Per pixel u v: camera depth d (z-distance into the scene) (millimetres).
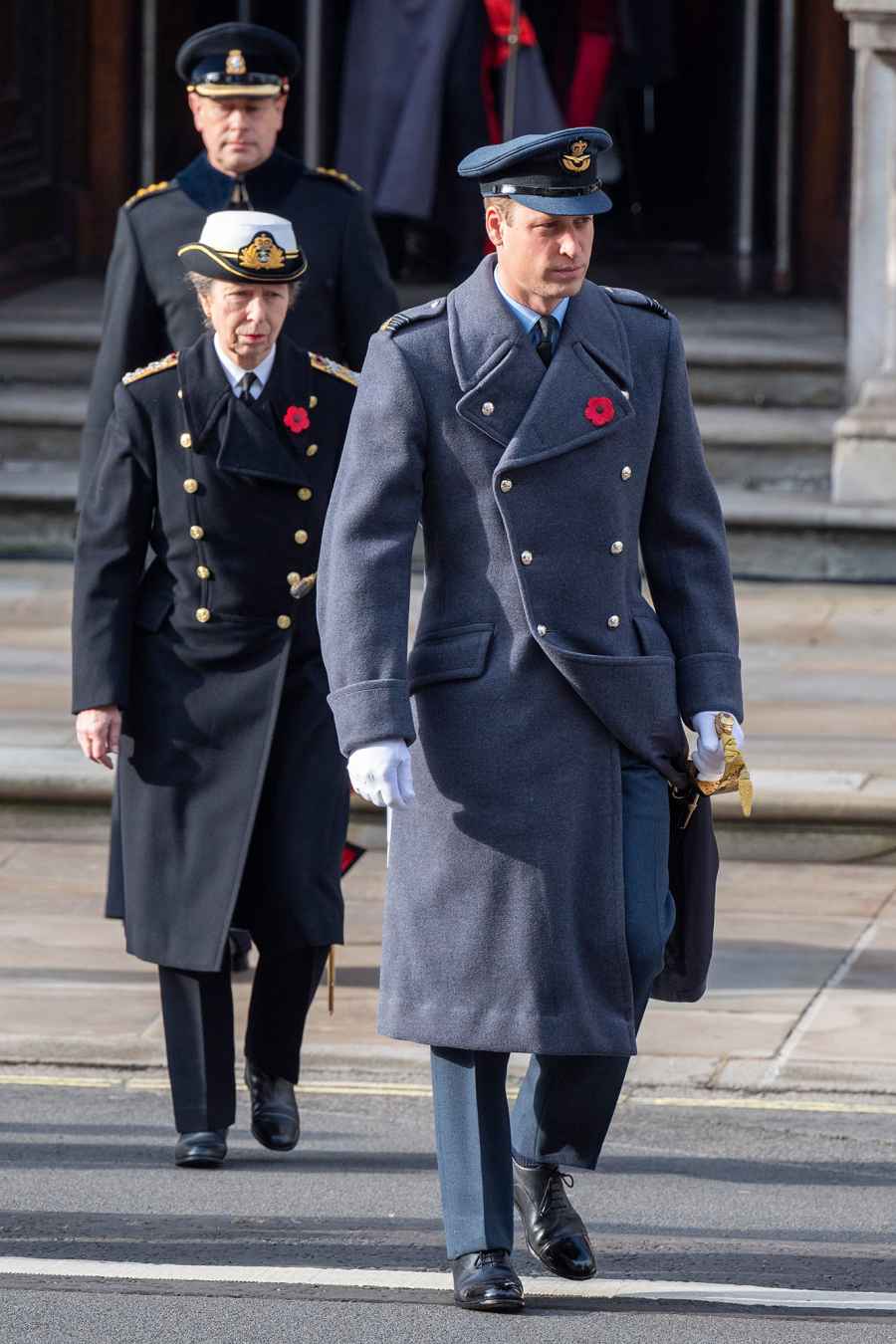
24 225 43906
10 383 39719
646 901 15070
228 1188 17719
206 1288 15758
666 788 15492
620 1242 16672
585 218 14656
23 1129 18969
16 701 29031
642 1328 15102
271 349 18094
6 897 24750
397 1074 20250
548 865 14898
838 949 23203
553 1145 15500
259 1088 18375
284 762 18031
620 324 15367
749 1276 16047
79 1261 16203
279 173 22203
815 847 26062
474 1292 15211
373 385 15062
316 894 17875
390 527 14945
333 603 14938
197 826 17812
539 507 14945
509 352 14969
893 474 35156
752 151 47500
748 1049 20594
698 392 38875
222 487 17828
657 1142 18750
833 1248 16594
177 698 17922
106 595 17969
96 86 46344
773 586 34750
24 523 36219
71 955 23016
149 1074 20312
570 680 14883
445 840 15102
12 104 43188
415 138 37906
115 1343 14844
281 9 47062
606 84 43188
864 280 35438
